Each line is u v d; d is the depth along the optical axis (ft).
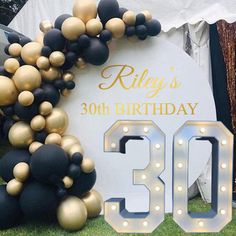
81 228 8.57
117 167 9.98
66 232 8.45
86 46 9.14
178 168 6.74
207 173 11.30
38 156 8.07
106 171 9.97
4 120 10.07
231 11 10.91
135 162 10.00
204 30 11.19
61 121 9.02
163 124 10.09
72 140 9.01
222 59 11.24
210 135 6.77
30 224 8.98
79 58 9.37
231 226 8.87
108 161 9.98
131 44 9.95
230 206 6.74
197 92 10.13
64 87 9.40
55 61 8.84
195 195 11.93
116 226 6.76
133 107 10.00
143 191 9.99
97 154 9.94
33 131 8.89
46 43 9.02
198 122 6.77
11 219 8.54
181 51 10.09
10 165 8.67
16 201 8.57
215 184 6.86
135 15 9.52
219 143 6.75
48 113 8.89
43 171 7.98
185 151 6.75
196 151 10.24
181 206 6.72
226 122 11.37
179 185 6.73
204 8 11.10
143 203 9.93
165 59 10.07
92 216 9.33
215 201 6.87
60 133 9.20
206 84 10.13
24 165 8.43
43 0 14.15
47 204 8.16
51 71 8.98
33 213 8.15
